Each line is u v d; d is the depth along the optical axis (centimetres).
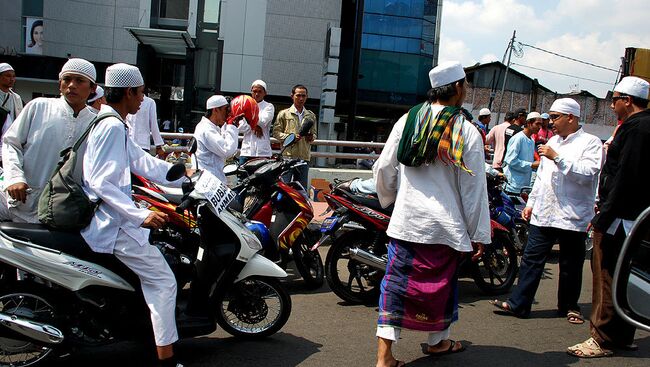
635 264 276
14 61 2500
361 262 509
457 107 365
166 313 339
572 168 466
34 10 2497
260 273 408
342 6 2609
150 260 337
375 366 391
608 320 416
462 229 359
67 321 342
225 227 395
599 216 397
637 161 378
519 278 513
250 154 760
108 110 331
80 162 332
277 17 2397
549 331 479
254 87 756
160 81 2552
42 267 326
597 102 3192
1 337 331
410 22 2684
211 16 2386
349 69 2648
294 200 549
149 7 2461
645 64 887
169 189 485
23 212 399
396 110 2733
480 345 441
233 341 428
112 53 2498
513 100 3262
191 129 2400
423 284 362
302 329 461
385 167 380
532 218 505
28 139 393
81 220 324
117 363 382
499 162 952
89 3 2480
